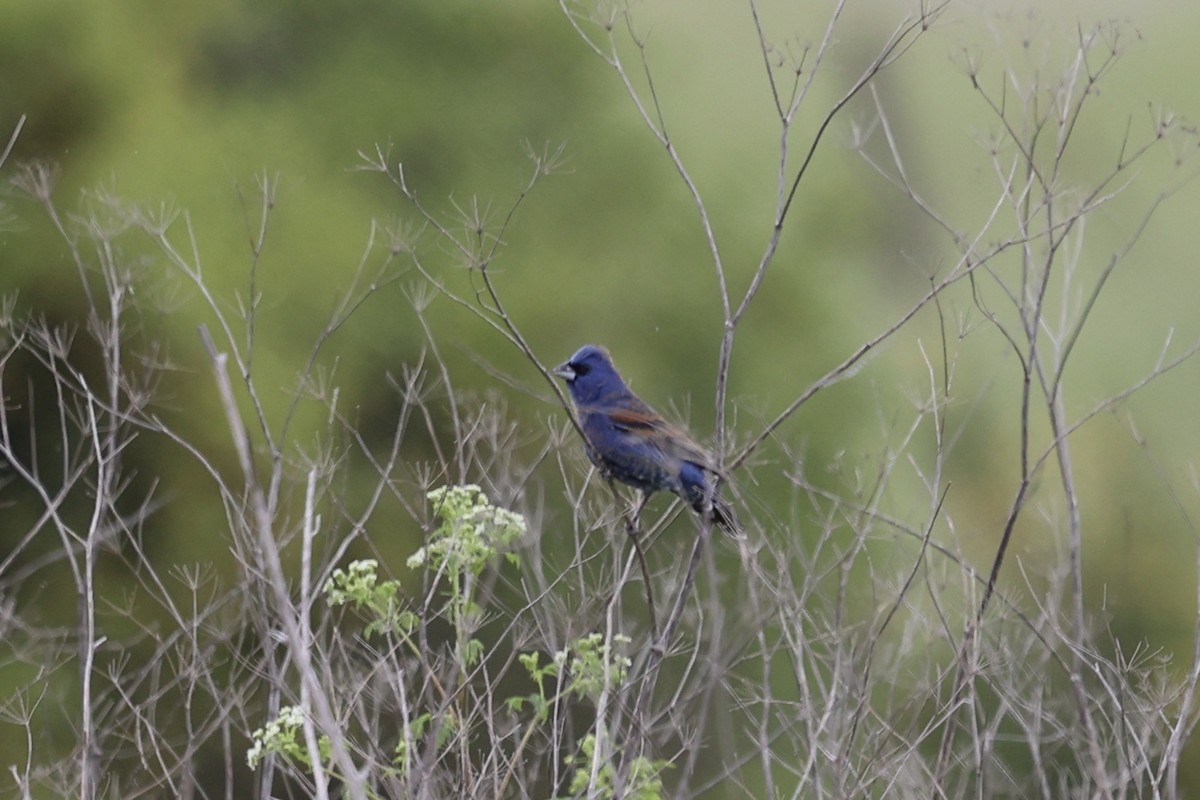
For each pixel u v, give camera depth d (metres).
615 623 10.27
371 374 21.09
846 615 9.65
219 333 20.41
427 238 22.20
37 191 12.10
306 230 21.64
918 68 22.61
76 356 19.42
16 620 11.48
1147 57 23.19
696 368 23.16
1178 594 20.72
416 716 8.22
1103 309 26.64
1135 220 21.75
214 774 14.23
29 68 21.77
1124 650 12.55
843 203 23.59
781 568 8.52
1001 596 9.12
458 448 8.84
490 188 22.98
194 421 20.19
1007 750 11.41
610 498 10.54
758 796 10.98
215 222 21.31
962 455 20.06
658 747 9.09
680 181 24.05
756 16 9.12
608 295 23.05
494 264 22.25
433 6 23.69
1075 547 9.15
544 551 12.01
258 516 6.27
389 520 17.75
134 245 20.23
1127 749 8.62
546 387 21.55
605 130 23.91
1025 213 9.38
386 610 8.12
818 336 23.30
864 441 20.62
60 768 9.90
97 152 21.72
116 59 22.14
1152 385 25.78
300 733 9.16
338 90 23.14
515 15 24.05
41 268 19.52
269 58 23.28
